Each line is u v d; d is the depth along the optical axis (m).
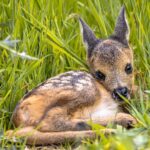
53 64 14.09
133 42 14.75
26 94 12.73
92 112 12.82
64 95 12.58
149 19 14.95
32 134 12.02
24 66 13.59
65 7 16.06
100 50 13.59
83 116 12.70
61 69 14.11
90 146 10.80
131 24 15.02
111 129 11.80
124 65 13.47
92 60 13.64
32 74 13.76
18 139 11.94
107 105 13.09
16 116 12.49
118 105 13.23
